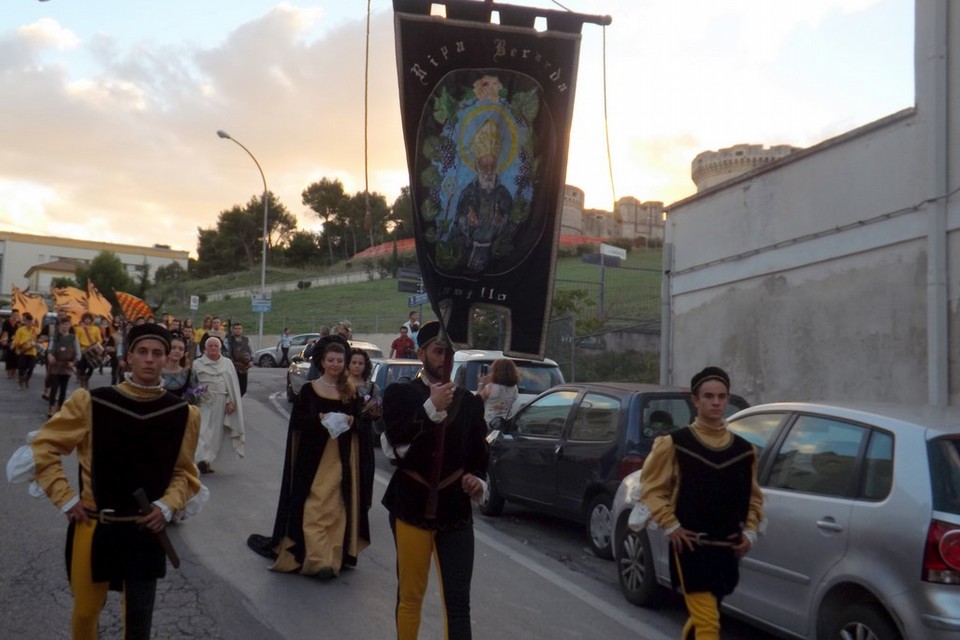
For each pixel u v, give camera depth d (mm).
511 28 5617
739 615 6094
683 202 16797
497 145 5570
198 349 16875
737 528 4809
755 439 6379
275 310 62438
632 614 6941
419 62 5527
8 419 16125
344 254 103812
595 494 8789
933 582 4680
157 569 4328
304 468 7418
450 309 5371
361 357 7914
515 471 10148
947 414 5539
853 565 5125
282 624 6195
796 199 13922
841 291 13023
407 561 4859
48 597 6488
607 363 20891
